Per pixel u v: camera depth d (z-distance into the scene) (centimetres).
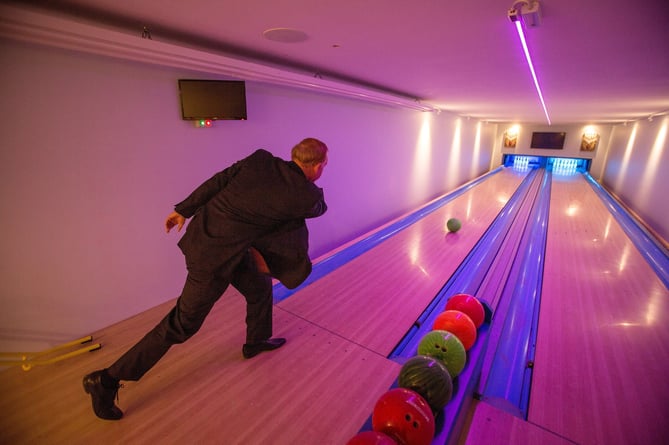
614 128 747
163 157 170
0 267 128
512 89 297
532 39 148
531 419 120
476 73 230
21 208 129
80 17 127
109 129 148
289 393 127
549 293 221
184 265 194
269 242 110
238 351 150
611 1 103
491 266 268
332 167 295
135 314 175
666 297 215
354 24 134
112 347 149
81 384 128
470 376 129
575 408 125
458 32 141
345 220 329
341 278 233
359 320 180
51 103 129
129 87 151
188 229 107
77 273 150
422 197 510
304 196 100
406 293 212
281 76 193
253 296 133
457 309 157
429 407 95
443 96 359
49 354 143
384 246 302
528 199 552
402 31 141
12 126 122
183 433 109
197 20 131
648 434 114
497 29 136
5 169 123
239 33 148
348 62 206
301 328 171
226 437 108
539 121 780
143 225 169
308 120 255
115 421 112
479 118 700
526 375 149
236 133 204
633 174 529
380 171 372
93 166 146
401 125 396
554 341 169
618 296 216
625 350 162
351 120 304
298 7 115
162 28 142
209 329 165
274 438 108
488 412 122
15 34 108
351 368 142
